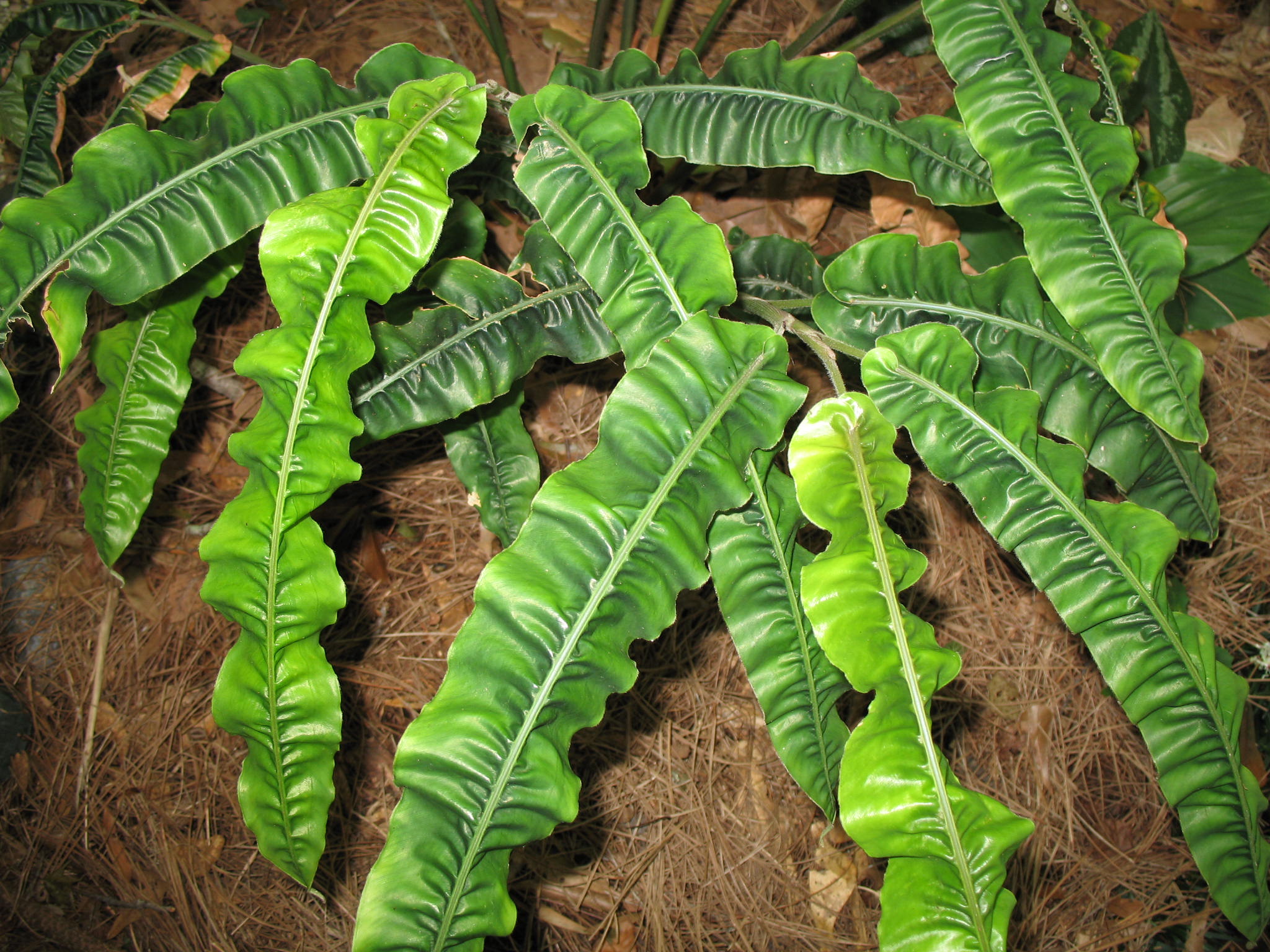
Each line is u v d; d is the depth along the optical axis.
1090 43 0.73
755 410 0.60
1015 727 0.90
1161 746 0.62
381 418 0.70
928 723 0.54
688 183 0.96
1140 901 0.87
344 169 0.67
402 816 0.50
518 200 0.83
